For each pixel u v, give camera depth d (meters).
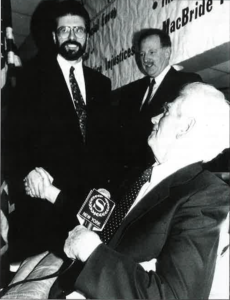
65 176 1.69
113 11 1.89
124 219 0.97
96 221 0.96
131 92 1.71
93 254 0.84
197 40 1.34
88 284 0.81
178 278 0.77
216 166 1.25
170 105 1.02
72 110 1.73
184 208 0.88
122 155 1.67
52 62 1.79
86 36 1.79
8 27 1.71
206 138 0.96
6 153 1.71
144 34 1.53
